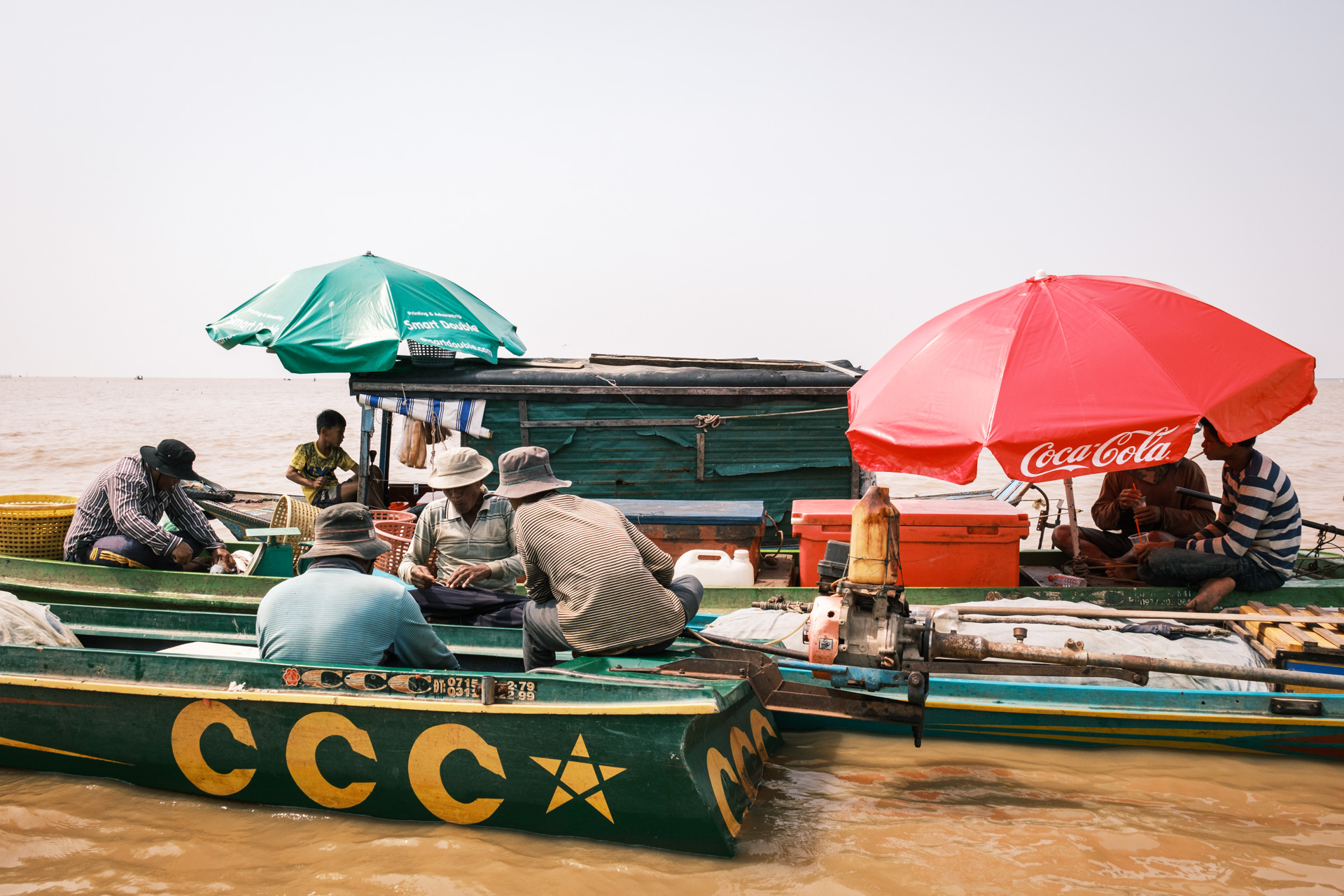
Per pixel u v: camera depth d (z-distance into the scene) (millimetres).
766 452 8125
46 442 31141
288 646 4285
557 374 8031
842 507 6559
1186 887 3582
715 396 8031
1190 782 4602
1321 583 5867
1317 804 4352
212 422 47188
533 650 4715
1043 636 5172
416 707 3994
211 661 4262
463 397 8023
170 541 6531
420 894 3525
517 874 3670
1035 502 7500
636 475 8102
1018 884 3602
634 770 3785
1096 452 4383
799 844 3938
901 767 4816
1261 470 5617
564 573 4441
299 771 4191
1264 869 3723
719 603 6250
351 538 4520
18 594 6512
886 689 4426
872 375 5379
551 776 3904
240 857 3818
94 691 4387
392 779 4094
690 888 3580
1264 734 4797
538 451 4668
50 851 3852
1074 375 4562
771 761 4906
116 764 4457
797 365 8664
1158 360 4562
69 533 6719
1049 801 4398
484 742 3967
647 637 4465
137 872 3689
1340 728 4668
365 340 7805
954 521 6121
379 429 10320
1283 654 4809
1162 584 5953
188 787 4371
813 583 6270
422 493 9430
